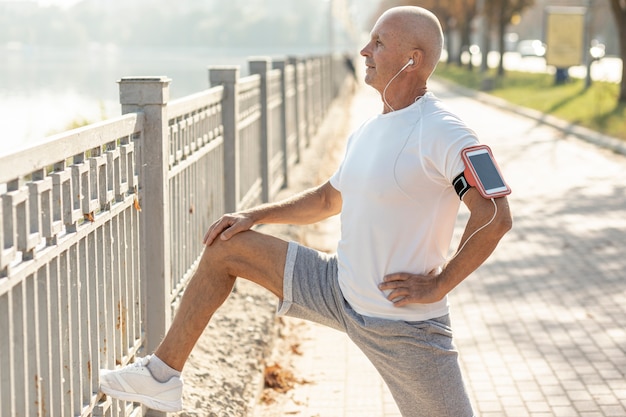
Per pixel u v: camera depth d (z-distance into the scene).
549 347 6.38
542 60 89.38
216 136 7.25
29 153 2.97
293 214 3.78
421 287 3.30
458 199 3.40
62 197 3.38
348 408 5.41
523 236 10.16
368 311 3.40
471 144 3.23
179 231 5.80
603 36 91.06
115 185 4.14
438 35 3.42
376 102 31.97
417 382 3.40
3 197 2.82
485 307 7.41
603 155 17.28
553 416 5.19
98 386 3.88
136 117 4.45
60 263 3.41
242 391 5.32
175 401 3.53
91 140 3.66
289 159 13.02
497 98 33.78
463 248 3.22
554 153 17.53
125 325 4.34
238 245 3.51
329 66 27.12
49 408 3.27
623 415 5.20
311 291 3.50
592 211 11.61
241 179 8.84
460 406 3.41
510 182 14.00
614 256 9.14
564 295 7.74
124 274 4.32
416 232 3.35
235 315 6.57
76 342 3.59
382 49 3.41
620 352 6.27
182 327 3.51
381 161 3.34
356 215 3.41
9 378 2.88
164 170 4.77
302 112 16.17
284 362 6.27
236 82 7.57
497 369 5.96
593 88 33.09
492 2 48.19
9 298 2.86
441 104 3.39
